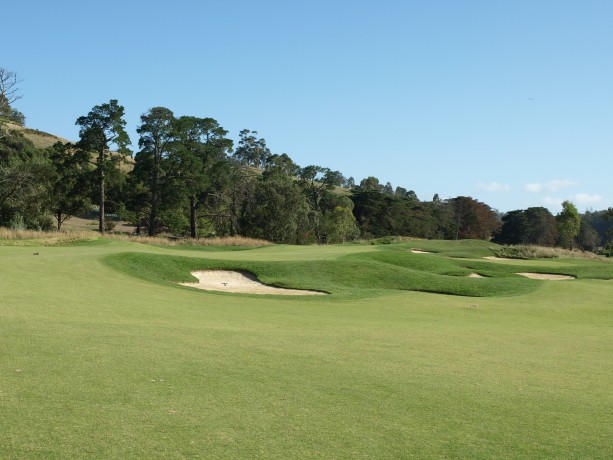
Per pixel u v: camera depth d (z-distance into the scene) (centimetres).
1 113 5372
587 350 1261
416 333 1385
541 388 885
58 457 512
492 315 1905
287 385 802
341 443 595
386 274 2845
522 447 614
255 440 586
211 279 2594
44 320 1158
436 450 593
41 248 2989
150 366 847
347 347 1129
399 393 800
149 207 6669
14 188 5641
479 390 847
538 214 10962
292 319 1555
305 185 9544
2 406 629
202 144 6562
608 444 634
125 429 589
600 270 3697
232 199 7369
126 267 2364
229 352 991
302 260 2959
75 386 720
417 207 11056
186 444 562
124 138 5550
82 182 5772
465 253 5003
